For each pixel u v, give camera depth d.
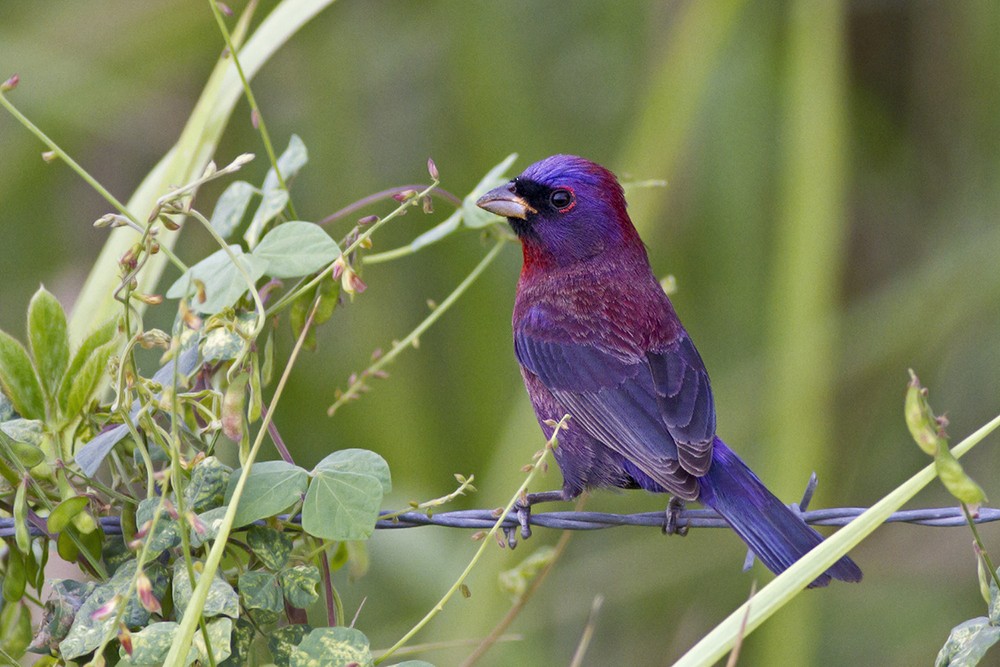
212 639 5.52
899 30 12.98
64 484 6.08
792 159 10.70
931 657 11.70
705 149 11.83
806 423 10.42
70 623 5.95
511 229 8.95
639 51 12.20
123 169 12.34
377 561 10.30
